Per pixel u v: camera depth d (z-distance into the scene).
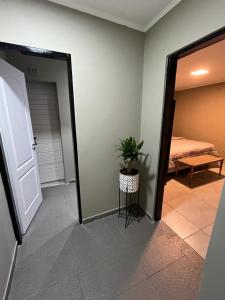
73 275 1.42
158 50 1.66
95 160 1.93
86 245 1.73
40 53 1.42
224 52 2.30
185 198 2.62
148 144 1.99
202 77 3.81
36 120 2.92
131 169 2.01
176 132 5.86
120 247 1.70
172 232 1.90
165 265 1.50
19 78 1.95
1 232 1.33
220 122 4.39
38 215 2.25
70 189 3.00
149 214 2.13
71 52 1.53
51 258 1.58
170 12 1.46
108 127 1.90
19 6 1.28
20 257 1.59
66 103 2.90
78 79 1.62
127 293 1.28
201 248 1.68
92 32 1.57
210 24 1.16
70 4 1.42
